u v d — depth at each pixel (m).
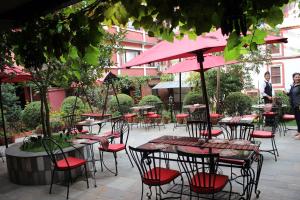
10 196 4.66
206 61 5.81
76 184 5.00
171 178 3.76
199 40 3.62
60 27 2.05
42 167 5.07
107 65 7.01
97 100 13.95
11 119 11.27
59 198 4.46
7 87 11.12
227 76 11.82
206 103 4.28
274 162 5.47
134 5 1.69
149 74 21.38
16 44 2.17
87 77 6.65
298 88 7.20
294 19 14.88
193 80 12.88
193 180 3.53
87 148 5.69
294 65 15.44
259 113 9.10
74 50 2.23
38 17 2.11
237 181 4.62
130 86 18.05
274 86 16.03
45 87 5.98
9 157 5.27
